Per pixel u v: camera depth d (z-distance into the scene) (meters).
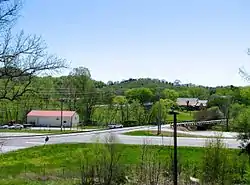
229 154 27.39
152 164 28.33
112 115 100.00
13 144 55.62
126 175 27.98
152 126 87.81
